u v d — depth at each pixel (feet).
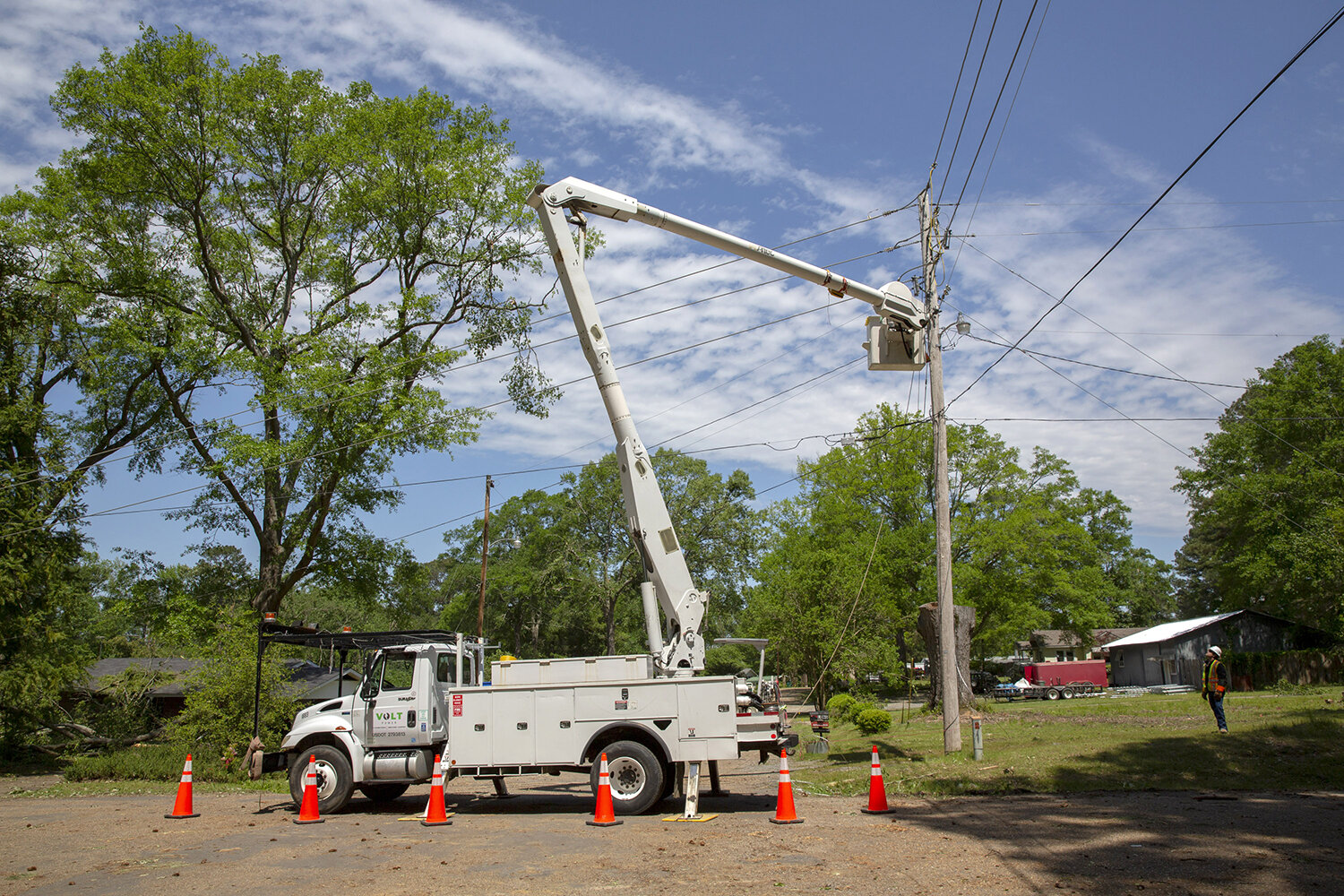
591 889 23.57
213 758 64.69
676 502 194.18
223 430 80.74
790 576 111.34
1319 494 129.18
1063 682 165.89
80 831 37.55
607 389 40.40
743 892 22.75
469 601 216.95
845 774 50.34
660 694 37.83
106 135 81.61
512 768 38.75
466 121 92.22
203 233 87.56
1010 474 132.05
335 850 30.96
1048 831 30.30
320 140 83.87
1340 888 21.43
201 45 83.15
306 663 83.76
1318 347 135.85
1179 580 269.85
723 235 39.58
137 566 93.15
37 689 77.46
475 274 91.61
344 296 92.68
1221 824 30.37
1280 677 130.82
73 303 86.43
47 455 86.33
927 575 130.21
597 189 39.91
